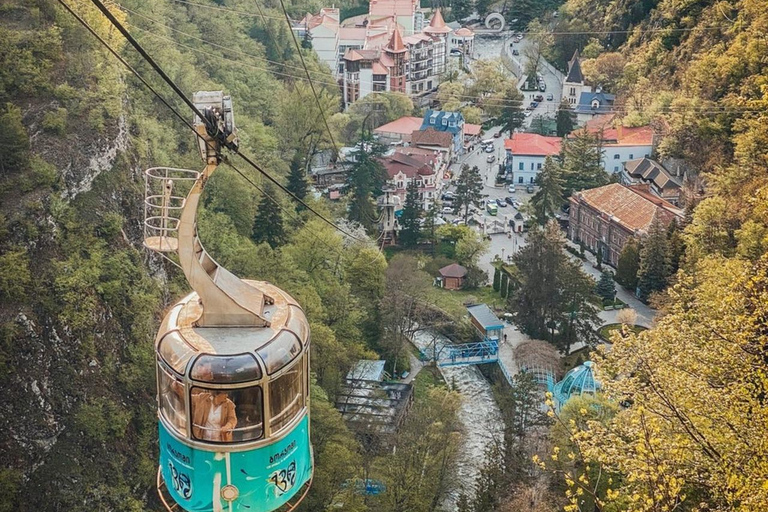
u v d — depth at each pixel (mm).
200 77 115812
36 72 75188
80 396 61281
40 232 65875
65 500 56875
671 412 32750
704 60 122250
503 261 118188
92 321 64500
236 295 17766
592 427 33375
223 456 16781
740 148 93938
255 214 98562
